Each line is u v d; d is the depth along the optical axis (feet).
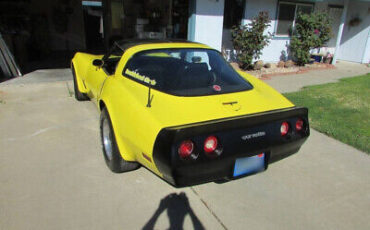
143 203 8.70
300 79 27.94
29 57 30.96
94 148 11.96
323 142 13.70
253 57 30.35
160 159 7.04
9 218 7.79
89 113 15.84
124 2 38.09
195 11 25.38
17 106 16.66
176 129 6.82
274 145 8.25
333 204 9.12
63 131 13.48
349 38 41.60
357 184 10.29
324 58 38.73
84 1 47.50
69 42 39.81
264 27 28.37
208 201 8.99
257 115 7.91
